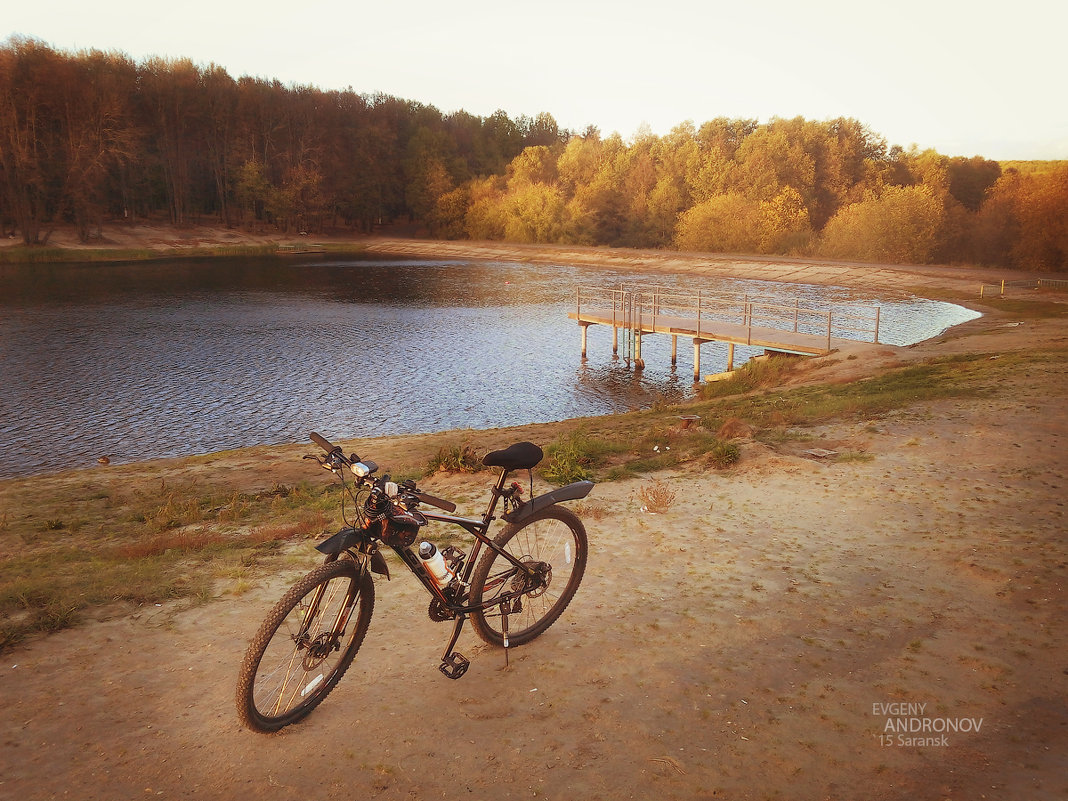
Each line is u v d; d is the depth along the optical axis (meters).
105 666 4.41
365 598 3.97
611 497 8.26
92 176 93.12
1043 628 4.67
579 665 4.30
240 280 68.50
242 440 21.00
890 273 66.19
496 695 3.98
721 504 7.85
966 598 5.19
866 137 107.69
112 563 7.09
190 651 4.61
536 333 40.78
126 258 90.50
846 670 4.22
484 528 4.19
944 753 3.41
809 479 8.66
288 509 9.83
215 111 112.06
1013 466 8.73
